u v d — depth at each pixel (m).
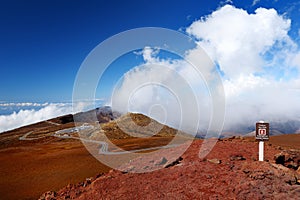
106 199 8.17
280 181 7.96
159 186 8.52
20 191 15.26
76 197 9.10
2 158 34.03
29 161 27.84
